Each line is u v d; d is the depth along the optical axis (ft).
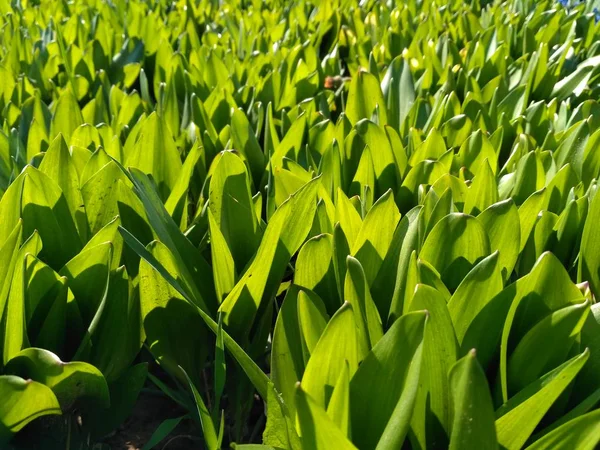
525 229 1.65
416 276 1.34
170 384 1.93
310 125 2.40
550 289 1.28
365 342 1.30
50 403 1.25
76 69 3.04
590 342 1.28
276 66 3.13
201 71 3.05
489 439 1.01
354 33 3.93
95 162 1.80
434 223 1.57
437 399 1.20
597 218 1.53
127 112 2.46
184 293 1.37
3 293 1.34
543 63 2.93
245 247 1.71
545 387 1.06
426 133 2.48
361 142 2.11
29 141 2.13
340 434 0.98
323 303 1.40
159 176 1.96
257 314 1.66
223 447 1.72
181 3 4.29
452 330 1.16
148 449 1.45
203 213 1.83
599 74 3.14
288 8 4.17
